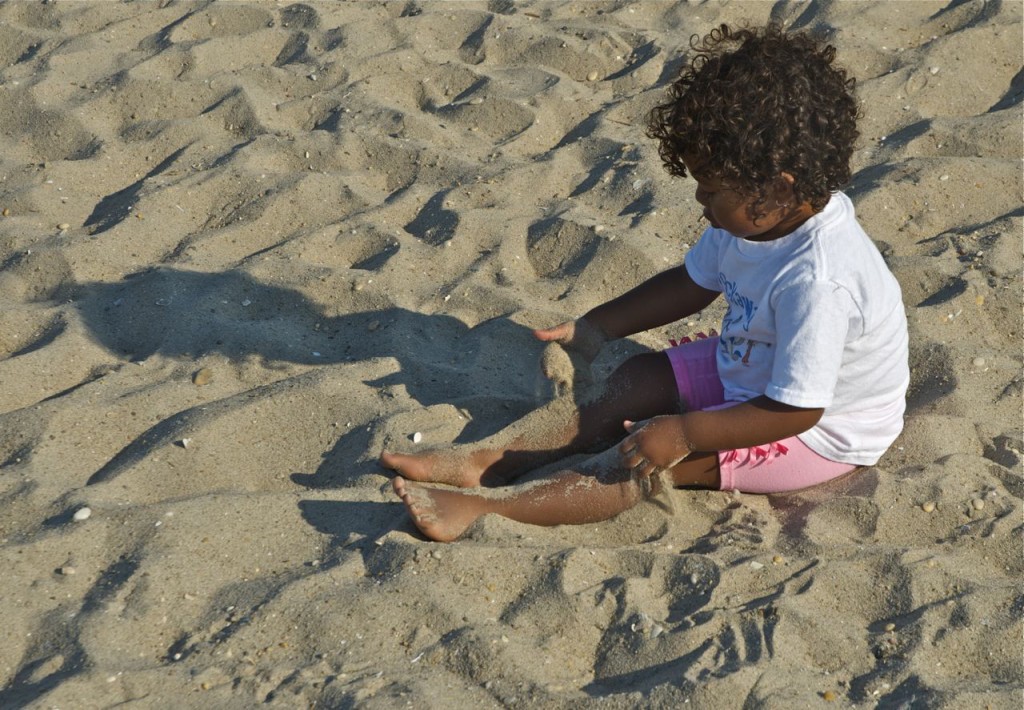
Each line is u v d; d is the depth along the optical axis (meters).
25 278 3.43
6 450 2.69
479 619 2.19
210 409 2.80
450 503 2.41
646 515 2.48
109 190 3.96
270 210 3.75
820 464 2.50
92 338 3.15
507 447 2.59
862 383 2.42
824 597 2.24
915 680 2.05
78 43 4.80
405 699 2.01
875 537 2.42
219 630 2.18
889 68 4.43
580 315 3.27
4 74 4.57
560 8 5.08
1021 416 2.81
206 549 2.38
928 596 2.24
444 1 5.14
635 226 3.58
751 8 4.98
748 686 2.02
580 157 4.03
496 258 3.50
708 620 2.16
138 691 2.03
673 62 4.57
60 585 2.28
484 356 3.07
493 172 3.93
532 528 2.43
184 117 4.37
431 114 4.39
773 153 2.10
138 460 2.64
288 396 2.85
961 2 4.79
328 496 2.54
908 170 3.75
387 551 2.34
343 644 2.14
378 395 2.89
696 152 2.15
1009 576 2.33
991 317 3.14
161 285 3.33
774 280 2.26
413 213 3.76
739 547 2.39
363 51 4.74
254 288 3.34
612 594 2.23
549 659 2.12
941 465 2.58
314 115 4.36
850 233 2.29
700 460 2.48
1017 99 4.22
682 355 2.57
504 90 4.44
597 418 2.58
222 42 4.74
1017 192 3.71
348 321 3.26
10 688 2.06
